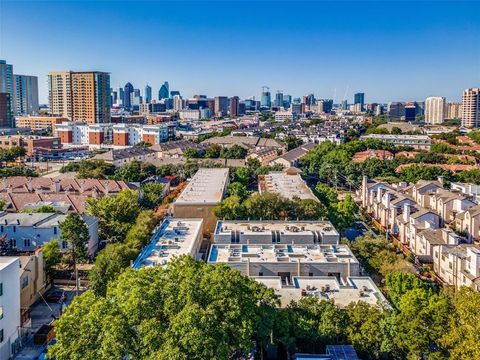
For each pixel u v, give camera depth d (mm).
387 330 60156
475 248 92125
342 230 125375
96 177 186375
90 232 113062
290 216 118562
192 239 101000
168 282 56969
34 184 162125
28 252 111000
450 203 129125
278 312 63969
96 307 53875
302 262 85000
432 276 101375
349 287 76125
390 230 135750
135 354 50938
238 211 116812
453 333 55344
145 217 117312
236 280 58188
